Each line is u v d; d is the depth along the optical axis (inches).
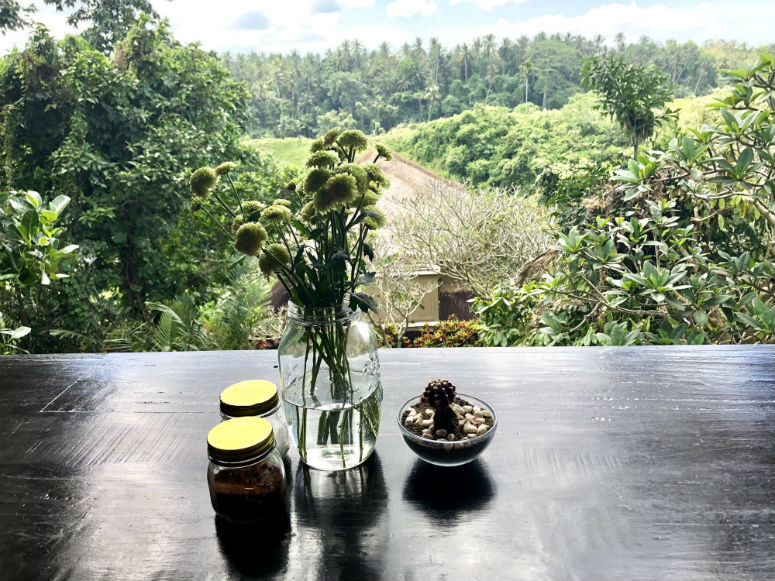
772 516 25.5
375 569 23.5
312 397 28.4
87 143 232.5
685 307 71.4
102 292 226.8
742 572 22.5
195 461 31.3
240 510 25.5
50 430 34.6
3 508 27.9
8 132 232.7
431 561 23.8
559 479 28.7
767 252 90.9
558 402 35.9
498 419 34.2
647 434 32.1
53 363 43.8
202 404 37.1
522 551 24.1
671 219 73.5
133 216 236.4
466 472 29.5
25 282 71.6
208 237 239.5
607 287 83.5
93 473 30.5
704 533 24.6
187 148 238.5
